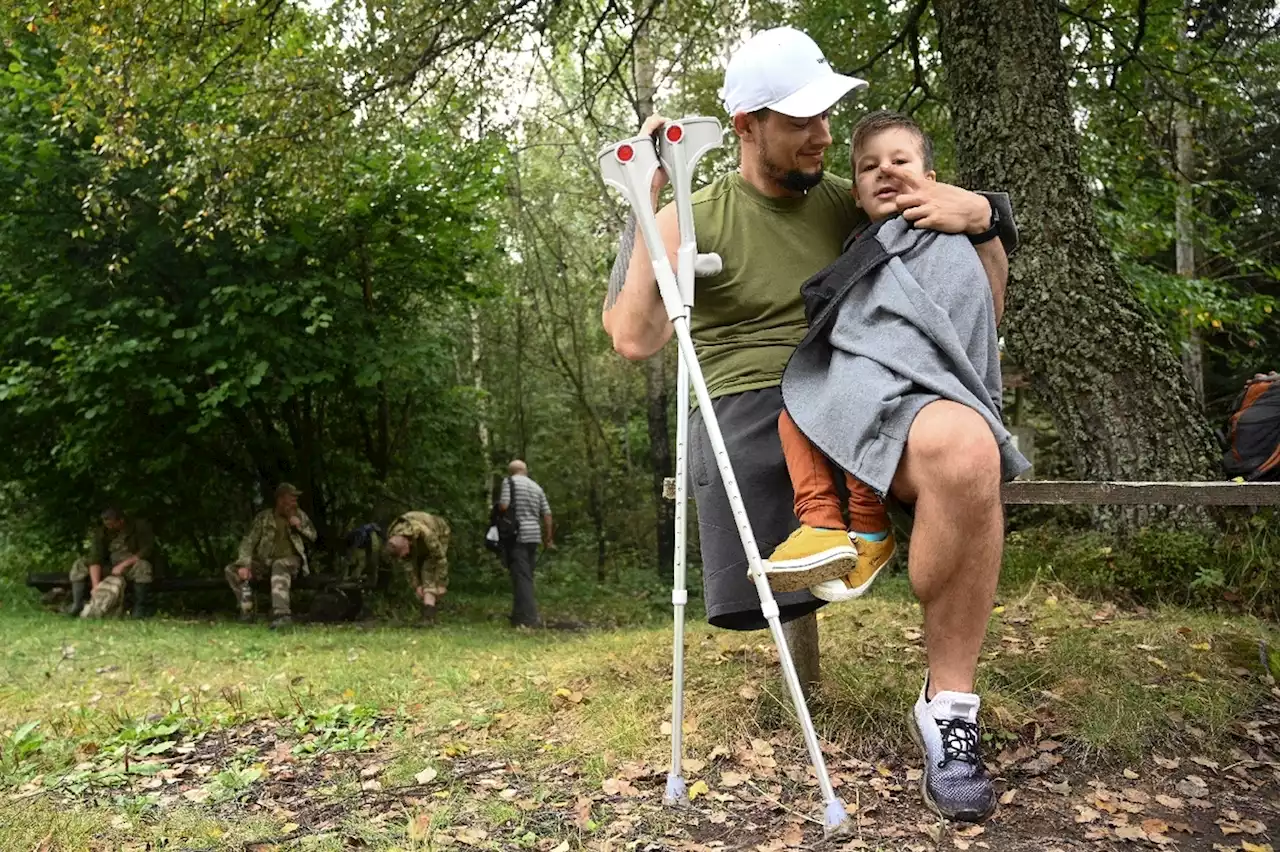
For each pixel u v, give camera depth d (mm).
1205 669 3525
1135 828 2439
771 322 2787
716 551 2701
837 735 3121
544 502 11977
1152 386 5621
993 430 2291
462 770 3090
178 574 13492
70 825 2693
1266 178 13531
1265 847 2352
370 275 11930
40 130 10031
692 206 2857
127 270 10422
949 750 2500
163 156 10219
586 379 20594
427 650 6883
